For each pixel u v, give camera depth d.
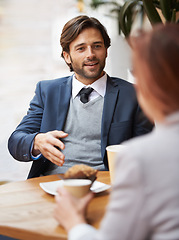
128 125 1.69
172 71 0.65
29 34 6.85
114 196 0.66
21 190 1.28
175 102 0.66
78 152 1.67
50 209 1.07
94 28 1.70
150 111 0.71
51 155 1.45
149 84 0.67
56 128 1.73
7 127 4.59
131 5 2.19
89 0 4.07
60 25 6.56
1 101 5.33
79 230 0.76
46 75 6.27
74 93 1.76
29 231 0.92
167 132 0.66
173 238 0.61
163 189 0.62
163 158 0.63
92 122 1.70
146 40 0.69
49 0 6.85
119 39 3.82
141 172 0.63
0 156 3.88
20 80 6.02
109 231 0.65
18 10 7.02
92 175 1.13
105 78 1.78
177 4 1.93
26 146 1.60
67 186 1.06
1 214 1.04
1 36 6.88
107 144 1.67
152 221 0.63
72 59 1.73
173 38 0.66
